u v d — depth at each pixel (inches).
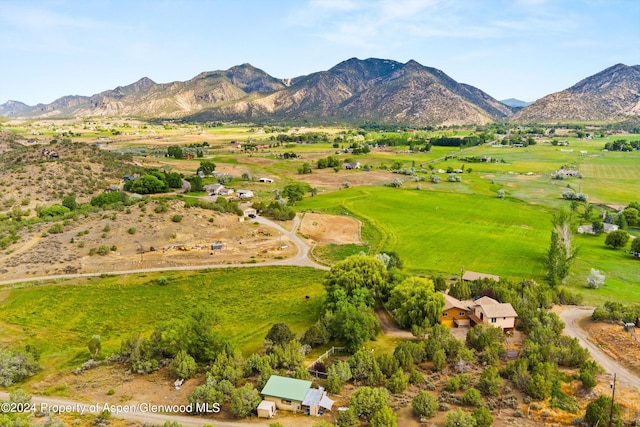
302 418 2320.4
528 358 2753.4
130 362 2974.9
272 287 4298.7
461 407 2391.7
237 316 3727.9
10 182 7539.4
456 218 6919.3
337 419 2245.3
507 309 3316.9
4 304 3811.5
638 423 2153.1
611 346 2994.6
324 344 3221.0
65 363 3034.0
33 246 4975.4
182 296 4082.2
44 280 4234.7
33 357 2957.7
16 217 6151.6
